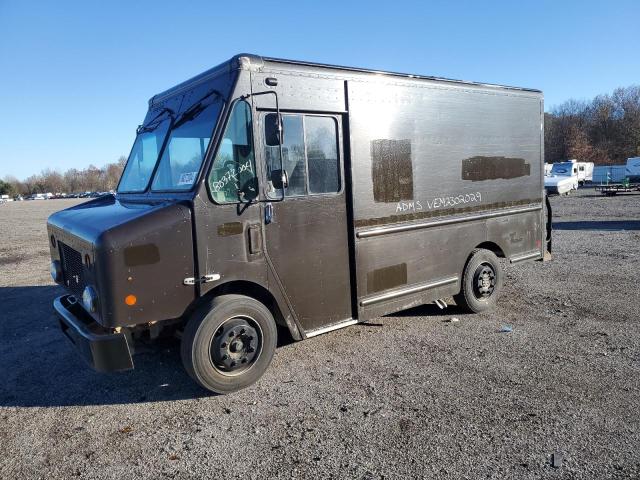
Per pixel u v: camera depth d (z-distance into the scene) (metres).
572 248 12.05
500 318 6.57
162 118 5.32
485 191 6.72
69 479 3.30
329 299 5.12
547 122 80.06
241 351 4.50
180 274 4.16
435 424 3.81
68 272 4.89
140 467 3.41
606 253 11.12
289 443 3.62
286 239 4.75
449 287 6.36
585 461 3.25
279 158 4.68
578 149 71.31
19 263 13.45
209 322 4.28
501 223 7.01
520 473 3.15
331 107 5.04
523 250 7.41
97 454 3.60
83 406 4.43
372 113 5.38
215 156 4.29
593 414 3.87
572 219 19.17
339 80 5.10
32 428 4.05
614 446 3.41
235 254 4.43
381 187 5.47
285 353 5.50
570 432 3.61
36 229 24.67
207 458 3.48
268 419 4.00
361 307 5.36
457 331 6.09
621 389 4.29
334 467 3.29
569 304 7.08
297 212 4.82
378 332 6.15
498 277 7.00
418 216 5.89
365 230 5.34
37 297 9.05
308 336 4.96
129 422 4.08
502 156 6.95
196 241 4.21
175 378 4.98
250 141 4.48
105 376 5.11
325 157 5.03
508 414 3.92
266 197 4.58
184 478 3.25
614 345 5.38
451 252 6.34
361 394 4.39
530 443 3.49
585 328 6.00
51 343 6.31
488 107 6.72
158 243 4.03
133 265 3.93
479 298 6.82
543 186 7.70
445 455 3.38
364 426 3.82
